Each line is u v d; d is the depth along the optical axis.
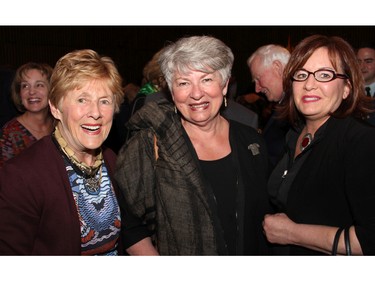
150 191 1.61
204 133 1.72
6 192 1.31
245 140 1.79
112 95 1.46
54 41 10.66
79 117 1.40
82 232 1.46
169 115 1.67
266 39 11.52
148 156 1.61
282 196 1.62
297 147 1.69
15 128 2.59
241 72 11.73
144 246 1.64
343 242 1.34
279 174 1.72
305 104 1.51
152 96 2.49
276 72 2.65
